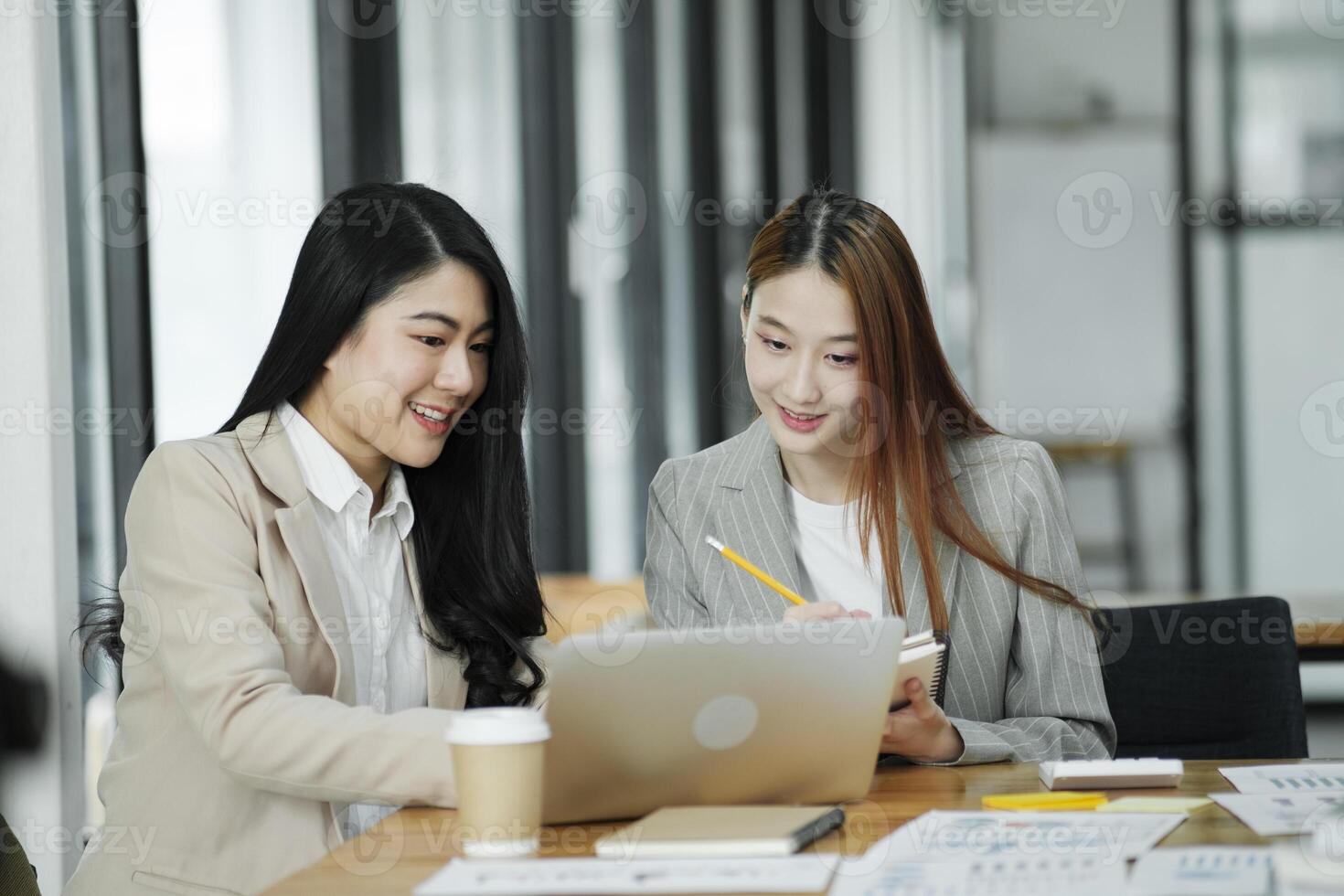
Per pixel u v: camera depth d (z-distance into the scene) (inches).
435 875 50.5
